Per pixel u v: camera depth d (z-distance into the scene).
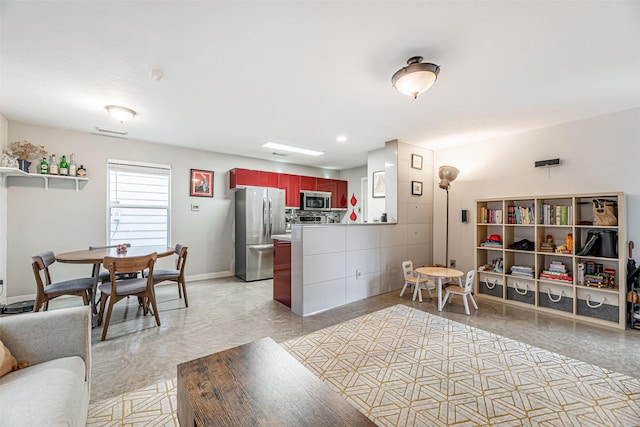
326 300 3.50
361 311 3.44
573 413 1.64
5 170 3.17
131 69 2.22
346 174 6.97
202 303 3.71
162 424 1.56
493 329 2.88
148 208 4.52
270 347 1.61
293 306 3.42
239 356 1.50
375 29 1.74
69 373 1.33
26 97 2.75
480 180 4.32
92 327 2.87
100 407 1.69
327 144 4.62
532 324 3.01
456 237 4.62
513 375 2.03
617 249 2.91
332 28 1.73
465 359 2.26
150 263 2.85
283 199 5.52
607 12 1.56
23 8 1.53
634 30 1.71
